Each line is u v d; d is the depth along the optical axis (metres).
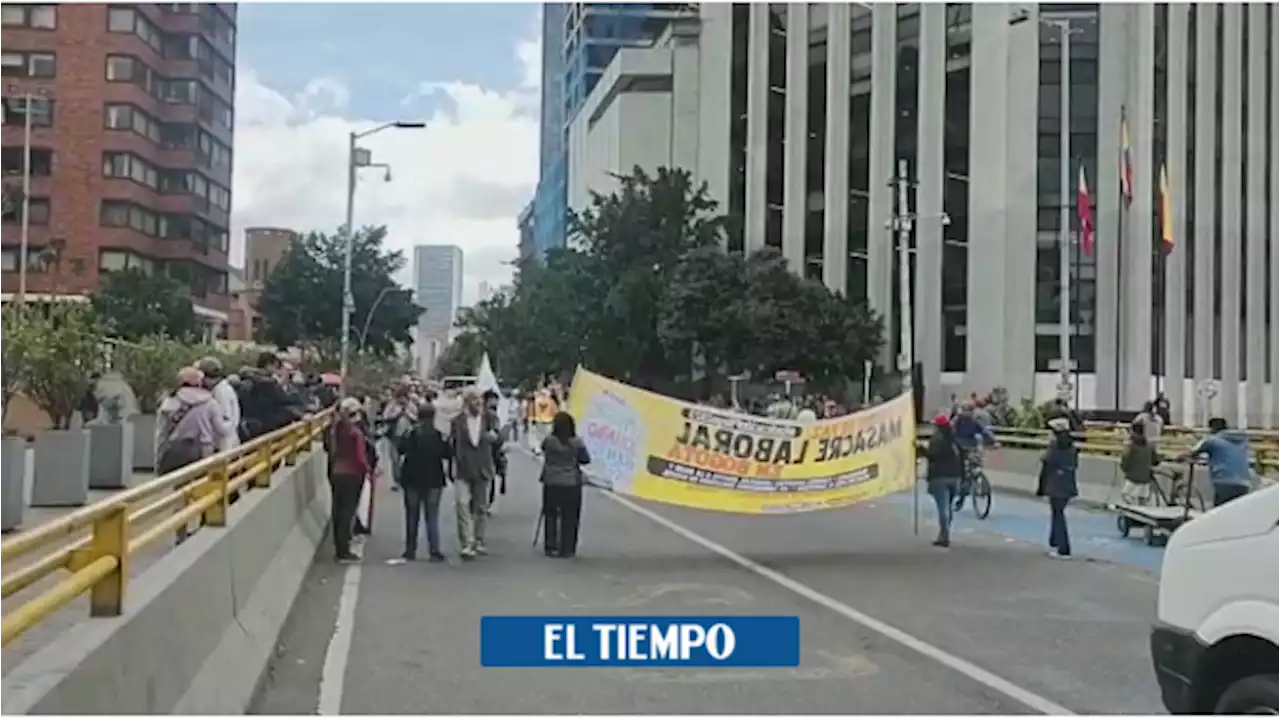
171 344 27.23
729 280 61.09
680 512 23.38
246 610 9.55
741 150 78.44
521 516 22.16
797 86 71.06
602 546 17.84
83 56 79.62
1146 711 8.31
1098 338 59.31
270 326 56.00
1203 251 62.47
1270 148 67.38
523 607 12.37
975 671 9.56
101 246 79.12
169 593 6.60
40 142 78.56
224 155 92.69
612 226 67.00
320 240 56.84
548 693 8.80
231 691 7.77
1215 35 63.91
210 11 88.19
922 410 60.03
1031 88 60.38
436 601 12.75
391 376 55.84
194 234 85.81
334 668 9.59
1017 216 60.34
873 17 66.38
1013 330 60.12
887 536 19.59
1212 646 5.91
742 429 17.83
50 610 4.80
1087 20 60.78
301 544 15.02
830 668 9.67
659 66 90.62
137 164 81.06
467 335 112.56
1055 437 17.48
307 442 19.86
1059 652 10.30
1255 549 5.81
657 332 63.31
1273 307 66.56
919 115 64.25
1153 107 60.06
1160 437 27.69
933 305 62.97
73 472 17.47
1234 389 63.84
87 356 18.56
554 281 69.00
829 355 59.66
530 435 44.75
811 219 71.19
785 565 15.86
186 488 8.56
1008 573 15.27
